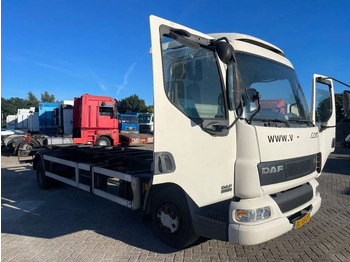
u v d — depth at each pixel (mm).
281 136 3148
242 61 3252
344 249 3574
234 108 2664
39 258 3361
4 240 3895
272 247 3621
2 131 13797
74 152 6176
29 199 5926
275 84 3602
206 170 3002
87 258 3350
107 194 4379
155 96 2703
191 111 2965
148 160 4434
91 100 13836
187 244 3387
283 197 3246
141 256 3381
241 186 3016
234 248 3584
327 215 4844
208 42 3049
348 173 8750
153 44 2684
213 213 3176
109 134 14609
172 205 3479
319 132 4191
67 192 6496
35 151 7012
